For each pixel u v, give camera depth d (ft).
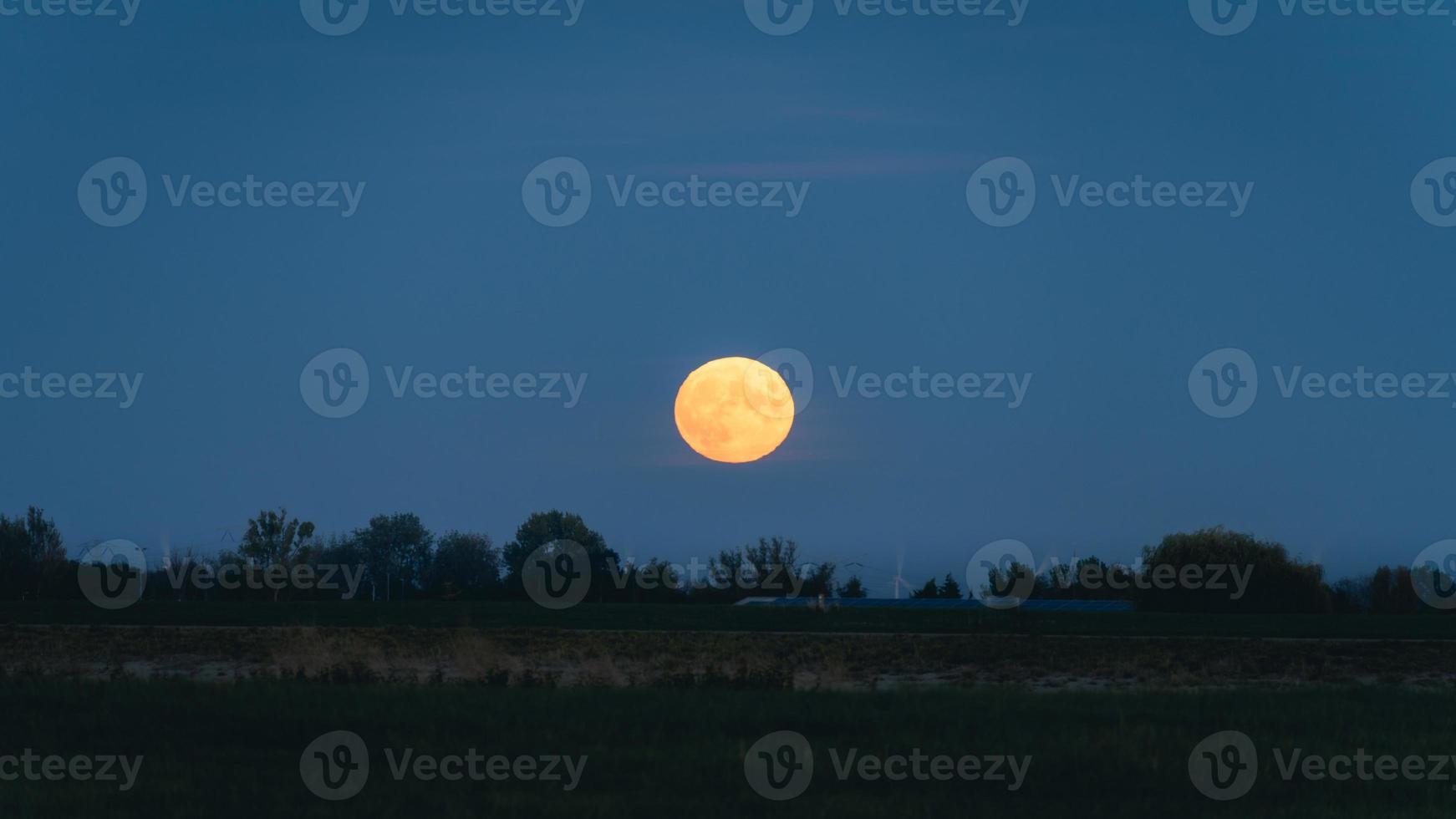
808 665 295.69
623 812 138.72
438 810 141.18
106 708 189.16
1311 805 147.54
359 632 335.26
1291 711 201.05
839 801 145.28
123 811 139.13
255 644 315.78
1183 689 256.52
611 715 187.42
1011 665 297.12
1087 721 189.37
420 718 184.03
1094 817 140.67
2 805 141.59
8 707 191.42
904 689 228.84
